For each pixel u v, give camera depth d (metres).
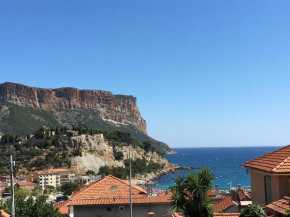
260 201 24.77
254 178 26.06
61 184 195.38
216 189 44.66
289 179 21.45
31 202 33.53
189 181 21.83
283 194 21.55
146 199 41.53
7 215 26.39
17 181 185.62
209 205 21.64
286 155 23.84
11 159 25.92
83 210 40.38
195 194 21.66
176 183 22.58
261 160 26.19
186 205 21.84
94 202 40.69
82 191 44.22
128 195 43.34
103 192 43.91
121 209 40.59
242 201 28.45
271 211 20.36
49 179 199.88
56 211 34.31
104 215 40.38
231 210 31.09
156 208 40.88
